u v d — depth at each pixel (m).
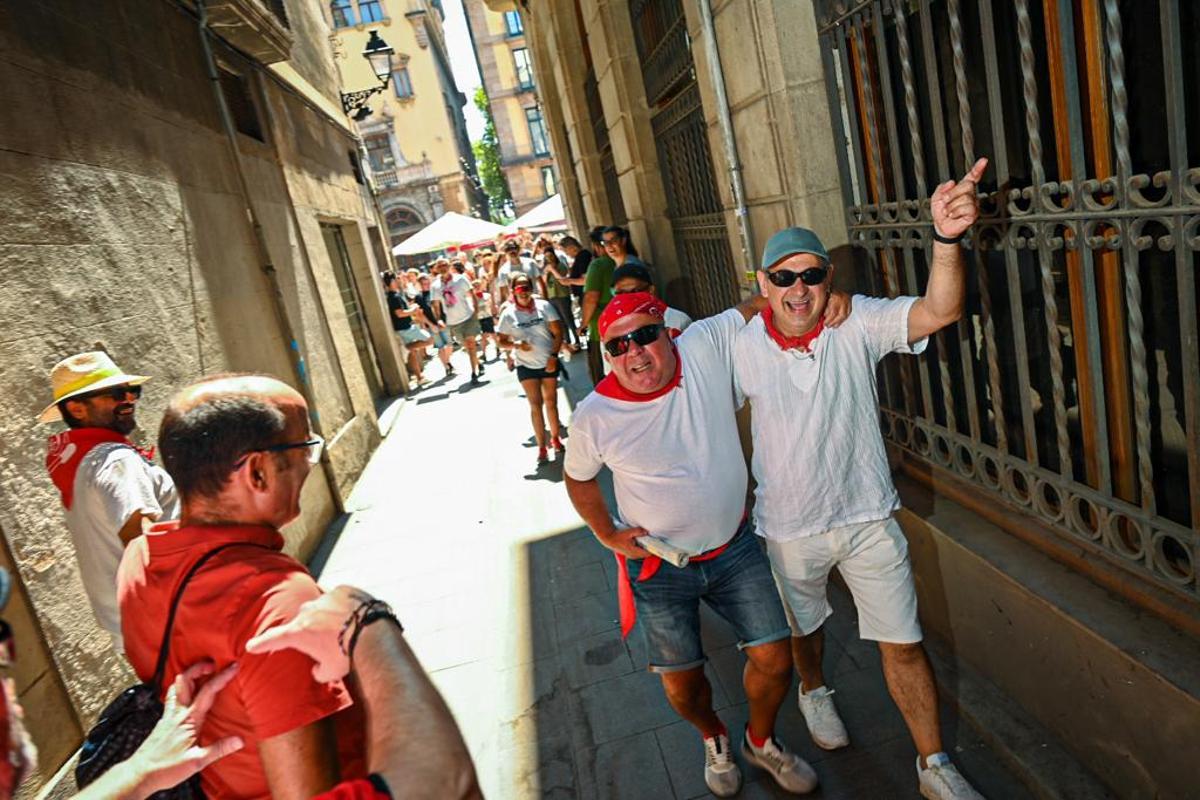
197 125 5.66
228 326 5.29
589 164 10.86
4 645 0.75
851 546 2.33
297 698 0.98
